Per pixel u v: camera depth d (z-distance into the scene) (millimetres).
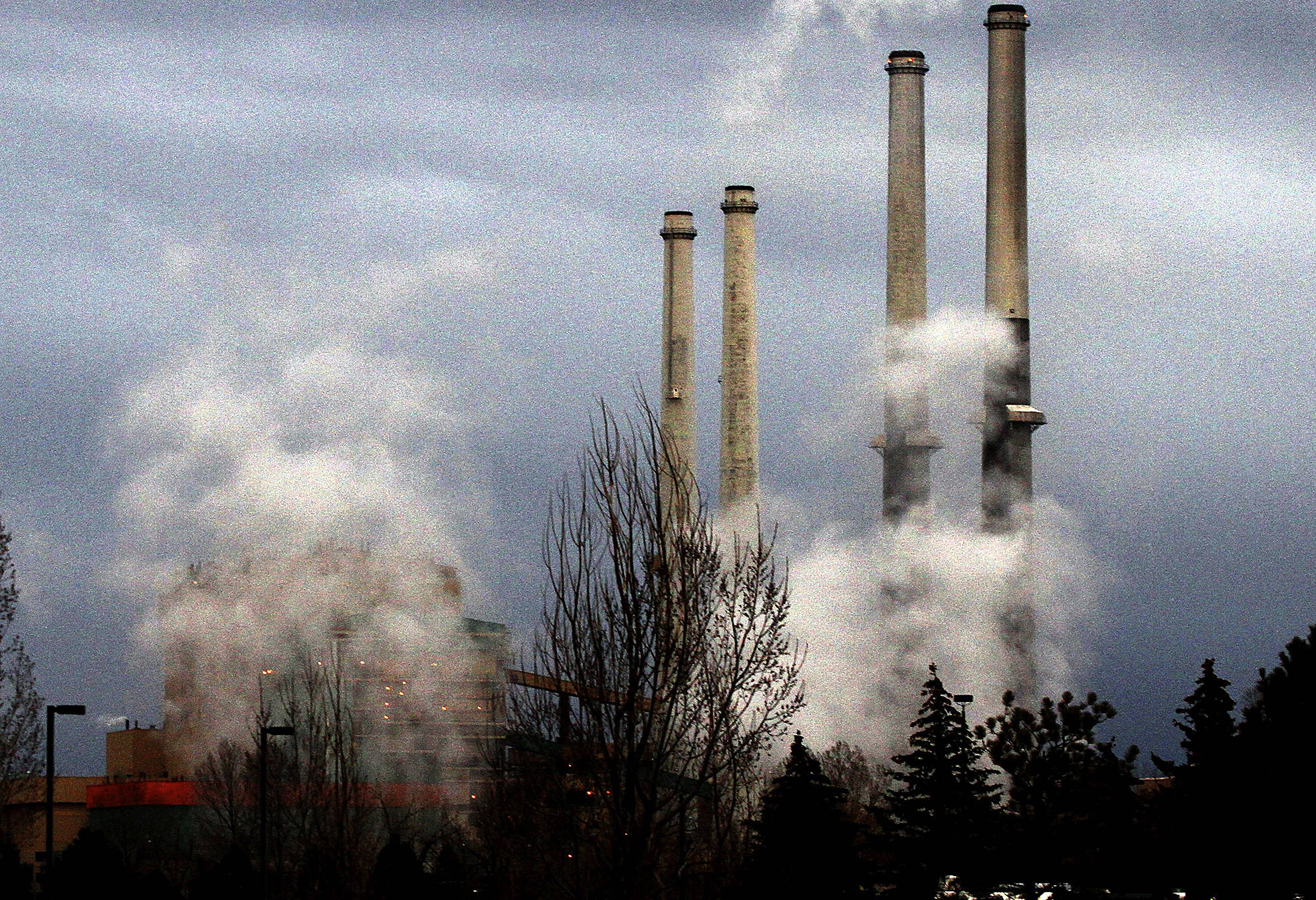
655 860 77250
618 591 79688
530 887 86438
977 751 130625
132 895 183875
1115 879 115688
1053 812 116500
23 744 134250
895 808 134250
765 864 116938
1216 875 113625
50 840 123438
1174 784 119062
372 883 152625
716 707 80750
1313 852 111812
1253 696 119312
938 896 127562
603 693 78875
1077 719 117125
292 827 198500
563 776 81625
